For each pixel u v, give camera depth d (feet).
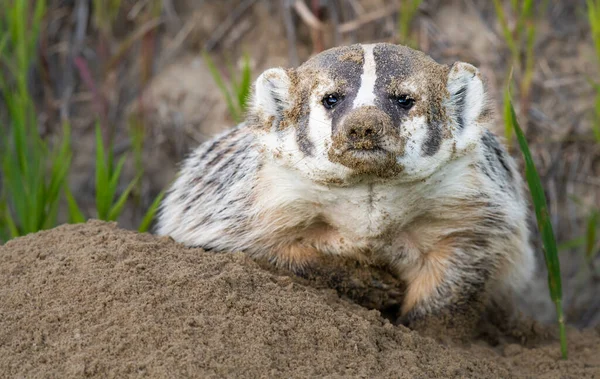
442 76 21.81
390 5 41.88
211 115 42.73
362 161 19.49
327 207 22.41
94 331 18.95
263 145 22.11
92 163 43.09
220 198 25.02
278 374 18.19
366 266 23.71
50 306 19.92
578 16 41.98
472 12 42.06
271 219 23.30
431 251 23.90
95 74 43.32
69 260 21.29
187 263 21.22
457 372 19.97
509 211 24.43
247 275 21.04
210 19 43.34
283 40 42.52
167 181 42.68
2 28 40.19
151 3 43.04
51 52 43.39
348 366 18.98
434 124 21.07
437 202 22.59
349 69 20.99
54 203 32.09
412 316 24.43
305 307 20.34
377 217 22.12
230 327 19.22
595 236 38.96
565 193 40.65
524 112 39.40
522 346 26.14
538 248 40.55
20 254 22.15
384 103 20.36
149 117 42.88
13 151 40.37
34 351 18.76
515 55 35.96
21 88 35.04
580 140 40.57
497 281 25.64
